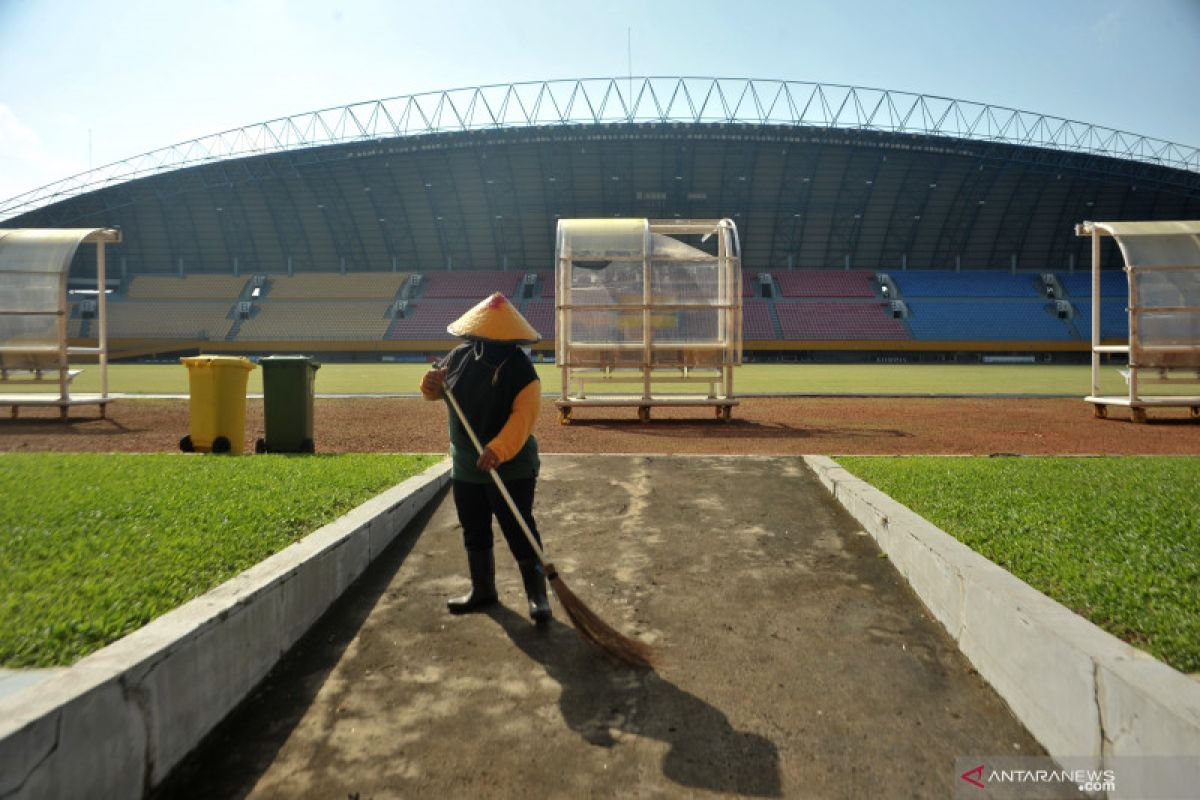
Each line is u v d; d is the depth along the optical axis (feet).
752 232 212.64
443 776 8.37
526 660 11.32
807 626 12.49
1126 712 7.26
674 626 12.57
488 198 205.98
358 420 44.37
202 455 26.04
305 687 10.44
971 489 19.02
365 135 186.50
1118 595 10.66
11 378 43.98
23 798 6.30
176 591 10.75
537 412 12.39
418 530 17.57
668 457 25.54
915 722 9.50
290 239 221.46
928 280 216.95
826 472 21.94
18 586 10.84
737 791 8.07
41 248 43.65
